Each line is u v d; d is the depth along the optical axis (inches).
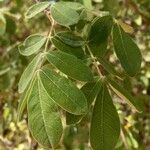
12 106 16.8
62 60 7.4
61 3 8.5
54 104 6.9
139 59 8.3
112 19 8.5
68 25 8.2
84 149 15.3
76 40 8.3
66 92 6.9
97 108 7.7
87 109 6.9
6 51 15.9
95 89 7.8
